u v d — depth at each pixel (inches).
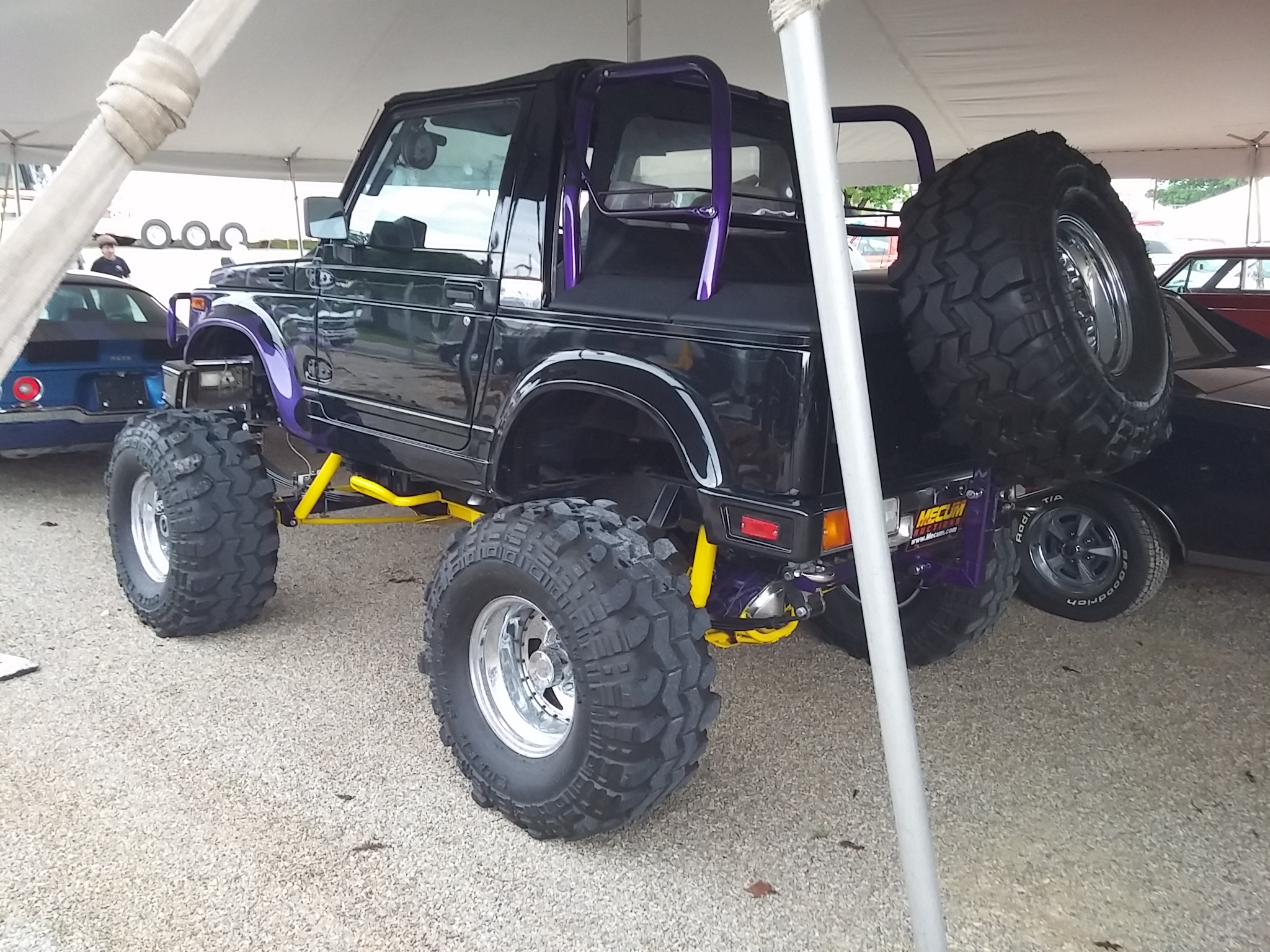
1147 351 107.2
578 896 96.9
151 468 148.3
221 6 48.8
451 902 95.5
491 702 110.1
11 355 44.5
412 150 132.0
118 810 109.2
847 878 100.4
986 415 91.2
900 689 69.8
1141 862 104.2
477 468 122.6
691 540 141.0
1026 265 87.0
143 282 620.7
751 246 134.0
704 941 90.9
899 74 266.8
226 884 97.1
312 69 273.0
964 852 105.5
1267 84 252.5
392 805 111.8
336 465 151.8
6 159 329.7
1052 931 93.0
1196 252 347.9
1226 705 141.3
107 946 88.1
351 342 139.2
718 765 122.9
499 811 108.7
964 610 137.3
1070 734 132.6
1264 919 95.0
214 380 167.2
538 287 112.8
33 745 122.8
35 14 213.5
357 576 189.2
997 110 298.5
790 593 105.9
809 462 90.4
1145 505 163.0
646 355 101.7
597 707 94.8
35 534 213.6
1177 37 220.2
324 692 139.0
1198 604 183.6
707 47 263.0
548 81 115.3
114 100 45.7
